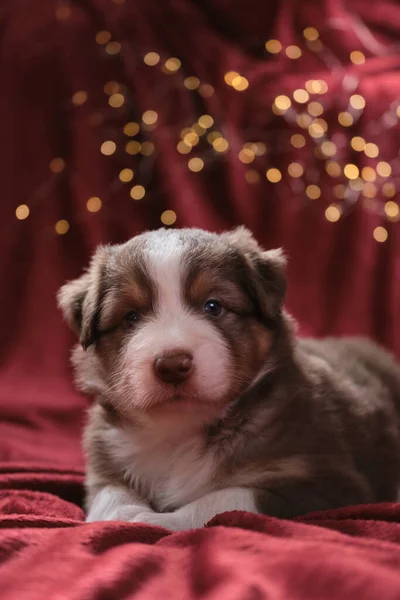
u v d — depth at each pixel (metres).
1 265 0.91
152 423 0.54
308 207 0.88
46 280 0.91
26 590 0.42
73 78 0.92
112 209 0.90
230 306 0.54
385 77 0.90
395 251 0.87
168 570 0.44
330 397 0.57
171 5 0.94
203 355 0.51
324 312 0.88
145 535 0.47
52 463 0.70
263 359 0.55
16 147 0.92
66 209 0.92
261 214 0.89
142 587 0.42
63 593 0.41
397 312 0.86
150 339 0.52
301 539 0.45
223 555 0.44
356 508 0.50
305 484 0.52
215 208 0.90
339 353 0.65
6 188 0.92
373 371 0.65
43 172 0.92
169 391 0.51
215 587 0.42
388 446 0.60
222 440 0.54
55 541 0.46
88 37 0.93
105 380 0.56
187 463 0.54
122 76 0.92
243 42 0.95
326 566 0.42
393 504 0.50
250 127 0.90
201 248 0.55
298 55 0.92
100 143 0.91
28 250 0.92
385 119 0.88
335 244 0.88
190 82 0.91
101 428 0.57
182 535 0.47
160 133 0.90
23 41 0.93
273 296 0.56
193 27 0.94
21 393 0.85
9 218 0.92
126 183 0.91
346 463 0.54
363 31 0.93
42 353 0.89
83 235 0.91
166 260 0.54
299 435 0.54
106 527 0.47
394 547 0.44
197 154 0.90
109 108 0.92
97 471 0.57
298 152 0.88
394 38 0.95
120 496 0.54
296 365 0.56
